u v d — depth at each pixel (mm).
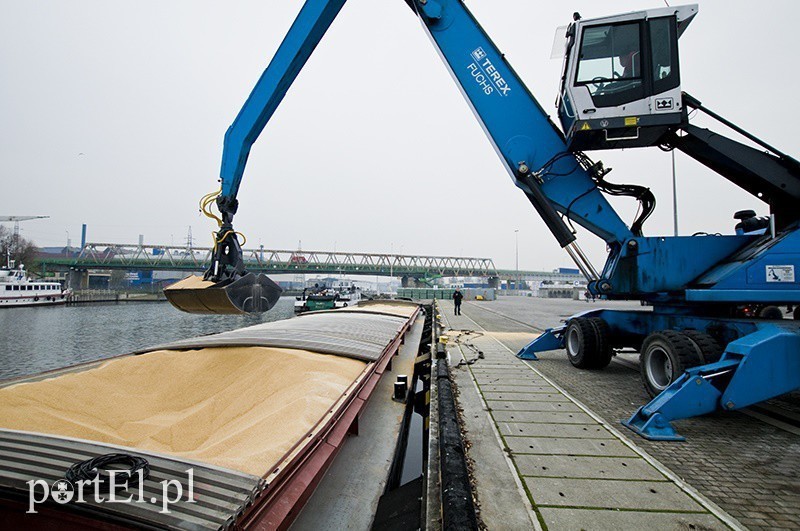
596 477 3033
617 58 5820
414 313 17953
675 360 4531
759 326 4527
